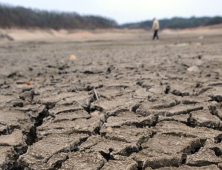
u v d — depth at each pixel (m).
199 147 2.32
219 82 4.09
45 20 55.88
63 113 3.16
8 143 2.40
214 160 2.01
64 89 4.25
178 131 2.49
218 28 66.44
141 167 2.06
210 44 13.11
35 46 18.55
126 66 6.27
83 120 2.91
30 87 4.48
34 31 47.88
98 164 2.00
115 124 2.72
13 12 49.00
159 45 14.77
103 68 6.20
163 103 3.24
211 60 6.64
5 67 7.18
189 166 1.98
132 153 2.20
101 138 2.46
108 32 63.12
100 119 2.89
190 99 3.37
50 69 6.53
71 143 2.34
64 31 57.31
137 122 2.75
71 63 7.44
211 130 2.53
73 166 1.98
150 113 2.99
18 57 10.25
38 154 2.17
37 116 3.23
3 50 15.02
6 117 3.06
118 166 1.97
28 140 2.71
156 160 2.01
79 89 4.29
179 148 2.18
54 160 2.07
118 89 4.11
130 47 14.06
